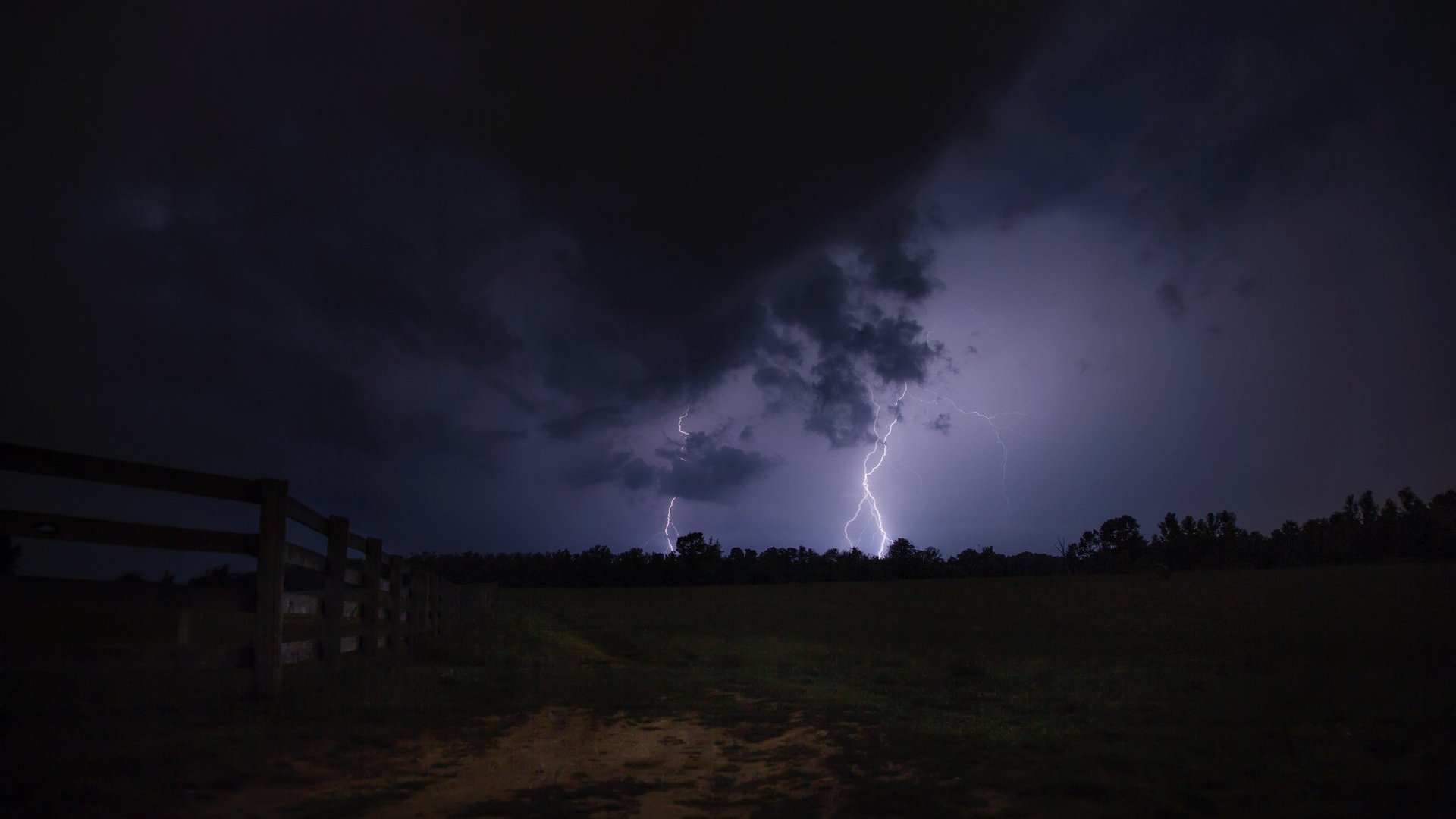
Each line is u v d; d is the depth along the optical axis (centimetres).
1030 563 6919
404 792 454
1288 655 1346
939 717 770
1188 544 6725
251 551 614
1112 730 670
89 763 426
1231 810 415
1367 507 6450
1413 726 628
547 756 583
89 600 501
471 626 1934
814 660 1477
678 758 591
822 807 442
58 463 491
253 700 611
